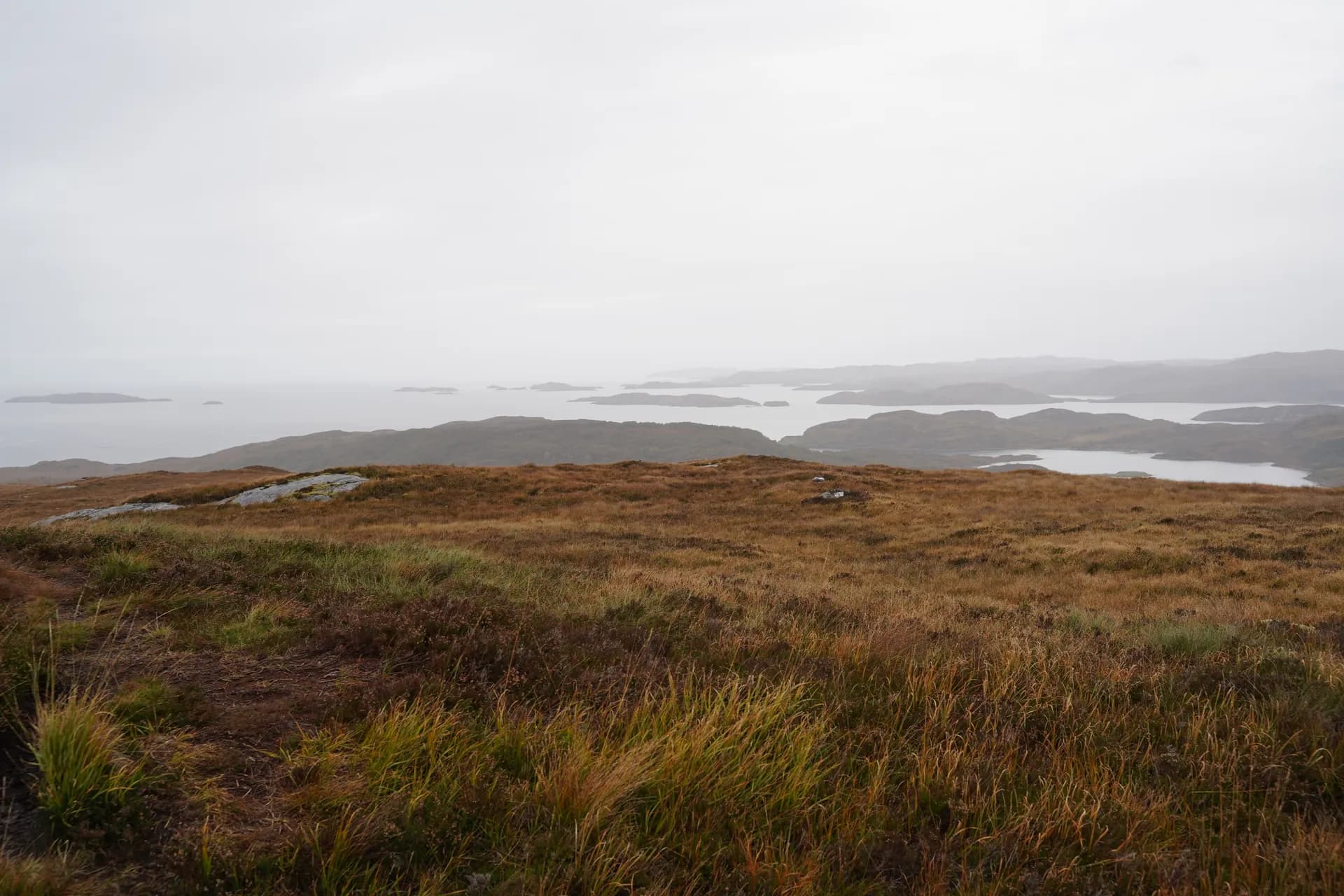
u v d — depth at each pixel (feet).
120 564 27.30
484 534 85.56
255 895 9.50
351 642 20.16
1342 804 13.64
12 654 15.43
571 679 18.62
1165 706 19.04
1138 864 11.28
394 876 10.24
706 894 10.47
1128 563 67.10
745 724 15.15
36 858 9.47
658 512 116.26
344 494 123.75
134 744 12.56
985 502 118.21
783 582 52.13
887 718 17.25
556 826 11.43
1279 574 59.41
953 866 11.14
